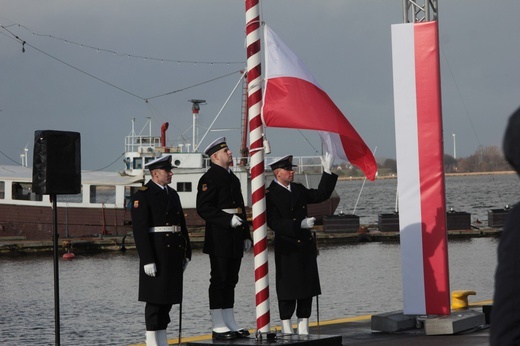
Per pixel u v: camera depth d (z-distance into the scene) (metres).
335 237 60.50
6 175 59.59
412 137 14.95
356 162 14.35
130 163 63.34
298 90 13.13
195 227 59.12
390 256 49.22
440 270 15.09
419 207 15.08
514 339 4.16
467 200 147.38
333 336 12.90
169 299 13.13
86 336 22.75
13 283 38.56
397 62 14.91
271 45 13.27
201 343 12.61
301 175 63.09
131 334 23.00
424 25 14.72
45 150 13.78
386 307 27.94
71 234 58.75
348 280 37.09
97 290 35.44
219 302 13.41
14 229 58.84
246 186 59.28
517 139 4.17
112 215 58.50
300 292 14.05
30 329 24.33
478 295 30.38
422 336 14.70
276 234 14.25
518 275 4.17
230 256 13.45
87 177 60.12
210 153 13.75
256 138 12.83
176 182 59.03
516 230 4.23
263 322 12.77
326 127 13.15
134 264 47.25
